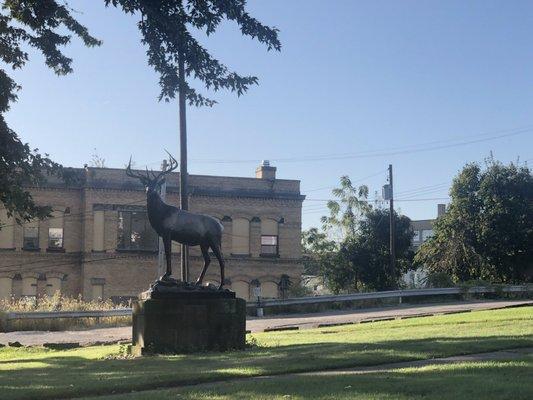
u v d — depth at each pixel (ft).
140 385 32.22
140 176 52.29
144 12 54.39
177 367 38.42
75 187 149.38
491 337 45.70
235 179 159.94
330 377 31.19
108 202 149.59
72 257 149.28
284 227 162.30
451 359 36.78
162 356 45.88
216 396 27.37
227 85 57.11
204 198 157.28
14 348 66.44
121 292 148.87
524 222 144.36
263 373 34.68
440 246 152.15
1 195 52.90
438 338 46.70
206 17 55.06
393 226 152.97
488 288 121.60
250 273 158.40
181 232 50.78
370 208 172.65
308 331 65.82
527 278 146.30
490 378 28.68
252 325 86.38
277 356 41.50
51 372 39.70
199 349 48.21
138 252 150.51
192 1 54.80
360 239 169.48
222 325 48.91
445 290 119.44
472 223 147.95
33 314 92.53
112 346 62.59
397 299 117.08
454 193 151.64
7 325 90.74
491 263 145.89
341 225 173.68
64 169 56.49
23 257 146.61
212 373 34.68
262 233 160.97
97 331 88.38
